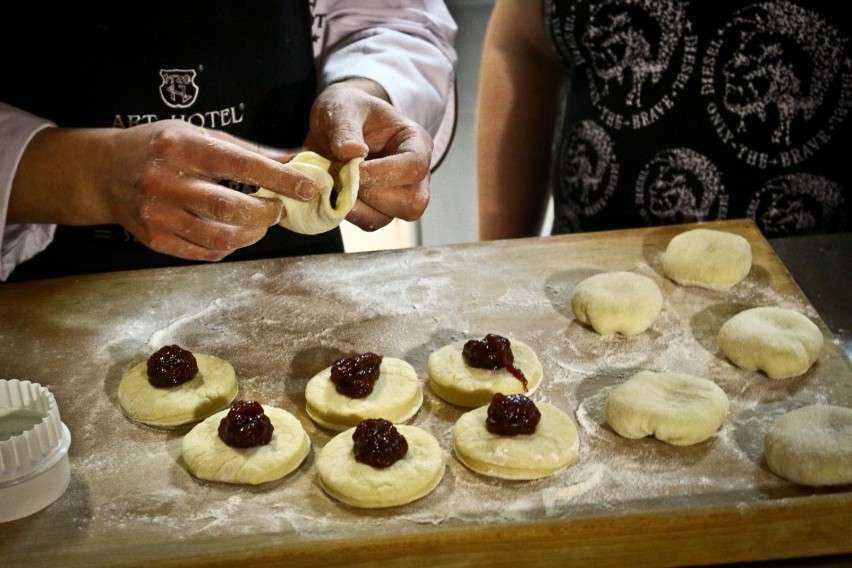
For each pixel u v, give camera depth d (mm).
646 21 965
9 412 798
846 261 972
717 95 964
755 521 744
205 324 922
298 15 999
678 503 760
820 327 897
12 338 910
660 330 907
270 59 986
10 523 762
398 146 888
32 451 765
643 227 1024
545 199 1181
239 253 1033
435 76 1029
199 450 799
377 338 905
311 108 963
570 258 982
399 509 766
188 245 826
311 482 790
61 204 869
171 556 736
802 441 772
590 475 784
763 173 987
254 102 997
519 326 914
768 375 856
